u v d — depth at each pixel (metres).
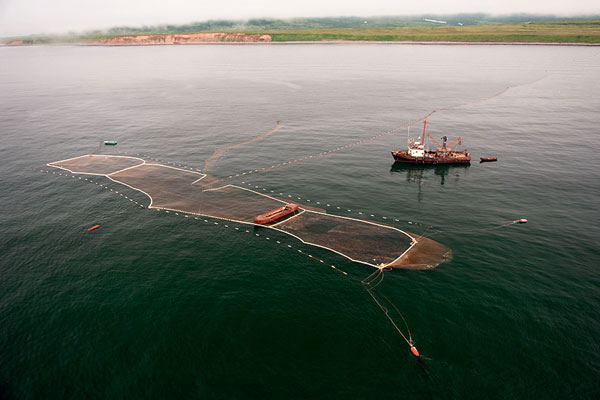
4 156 140.25
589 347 53.31
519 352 52.88
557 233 83.38
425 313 60.28
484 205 98.38
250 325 58.25
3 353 53.94
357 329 57.34
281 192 107.19
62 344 55.44
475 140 157.25
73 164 131.25
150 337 56.44
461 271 70.44
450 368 50.78
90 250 78.94
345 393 47.59
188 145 153.00
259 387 48.50
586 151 140.00
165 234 84.94
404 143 155.12
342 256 75.56
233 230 86.19
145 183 113.94
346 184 112.94
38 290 66.81
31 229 87.50
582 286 65.62
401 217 92.06
